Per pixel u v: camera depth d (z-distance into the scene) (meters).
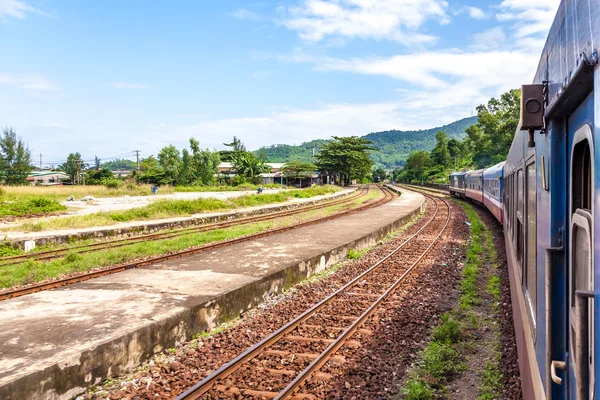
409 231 20.92
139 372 6.03
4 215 22.86
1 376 4.78
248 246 13.84
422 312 8.50
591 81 1.64
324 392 5.42
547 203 2.44
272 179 79.44
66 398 5.23
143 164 94.31
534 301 3.18
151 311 7.12
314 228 18.72
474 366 6.38
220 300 8.07
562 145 2.29
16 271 11.13
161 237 17.70
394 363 6.29
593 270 1.55
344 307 8.77
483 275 11.73
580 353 1.58
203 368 6.05
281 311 8.65
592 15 1.45
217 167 68.94
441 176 84.94
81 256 12.95
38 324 6.53
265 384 5.58
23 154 56.44
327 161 77.44
